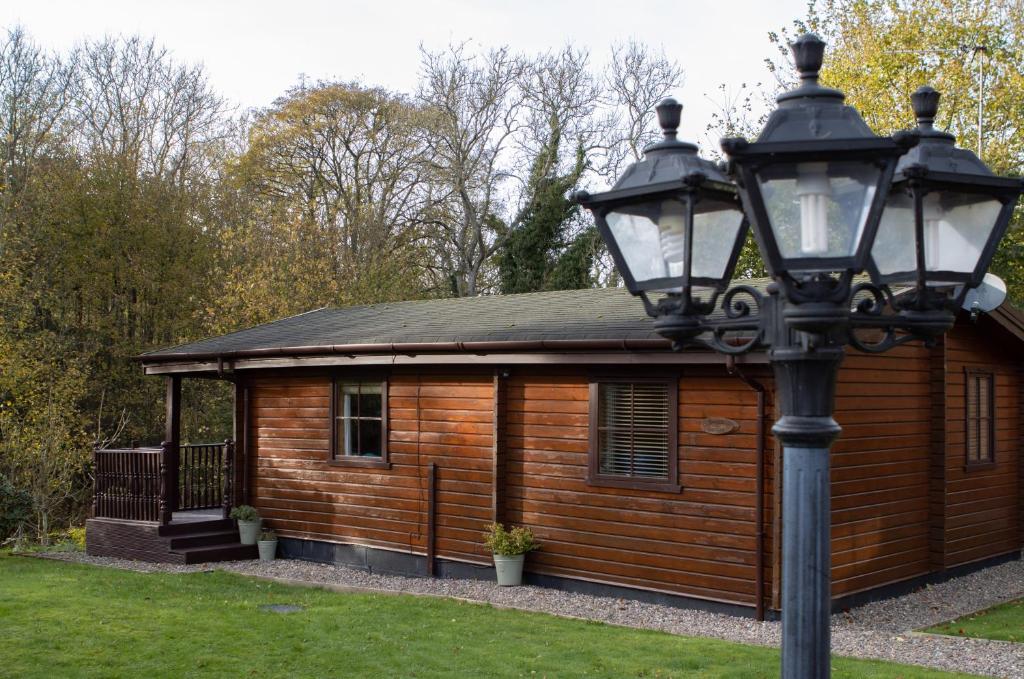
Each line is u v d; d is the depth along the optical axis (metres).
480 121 31.36
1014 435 13.78
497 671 7.39
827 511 3.13
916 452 11.48
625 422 10.66
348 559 13.29
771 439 9.52
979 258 3.42
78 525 21.66
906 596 10.98
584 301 13.04
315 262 26.33
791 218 2.89
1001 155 22.17
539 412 11.41
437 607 10.00
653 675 7.23
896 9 24.39
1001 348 13.50
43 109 24.62
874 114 24.11
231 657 7.80
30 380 21.20
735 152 2.81
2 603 9.66
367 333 13.02
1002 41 23.44
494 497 11.56
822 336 3.03
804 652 3.08
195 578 11.98
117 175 25.31
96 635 8.41
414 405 12.61
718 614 9.79
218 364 13.99
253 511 14.07
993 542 13.15
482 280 32.47
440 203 31.70
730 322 3.36
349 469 13.32
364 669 7.48
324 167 30.48
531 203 31.02
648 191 3.47
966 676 7.23
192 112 28.75
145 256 25.66
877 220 2.84
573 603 10.37
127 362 25.58
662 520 10.31
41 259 24.36
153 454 13.88
